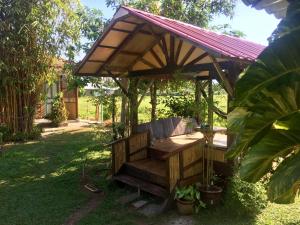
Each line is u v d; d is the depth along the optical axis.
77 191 6.88
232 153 2.79
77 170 8.45
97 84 11.48
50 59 12.84
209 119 6.07
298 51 2.01
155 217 5.54
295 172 2.36
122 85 8.48
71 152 10.52
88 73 7.77
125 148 7.30
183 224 5.26
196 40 5.13
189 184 6.06
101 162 9.22
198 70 6.34
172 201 5.83
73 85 12.70
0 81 12.02
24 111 12.99
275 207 5.76
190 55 6.53
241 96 2.20
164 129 8.66
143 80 8.34
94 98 12.02
